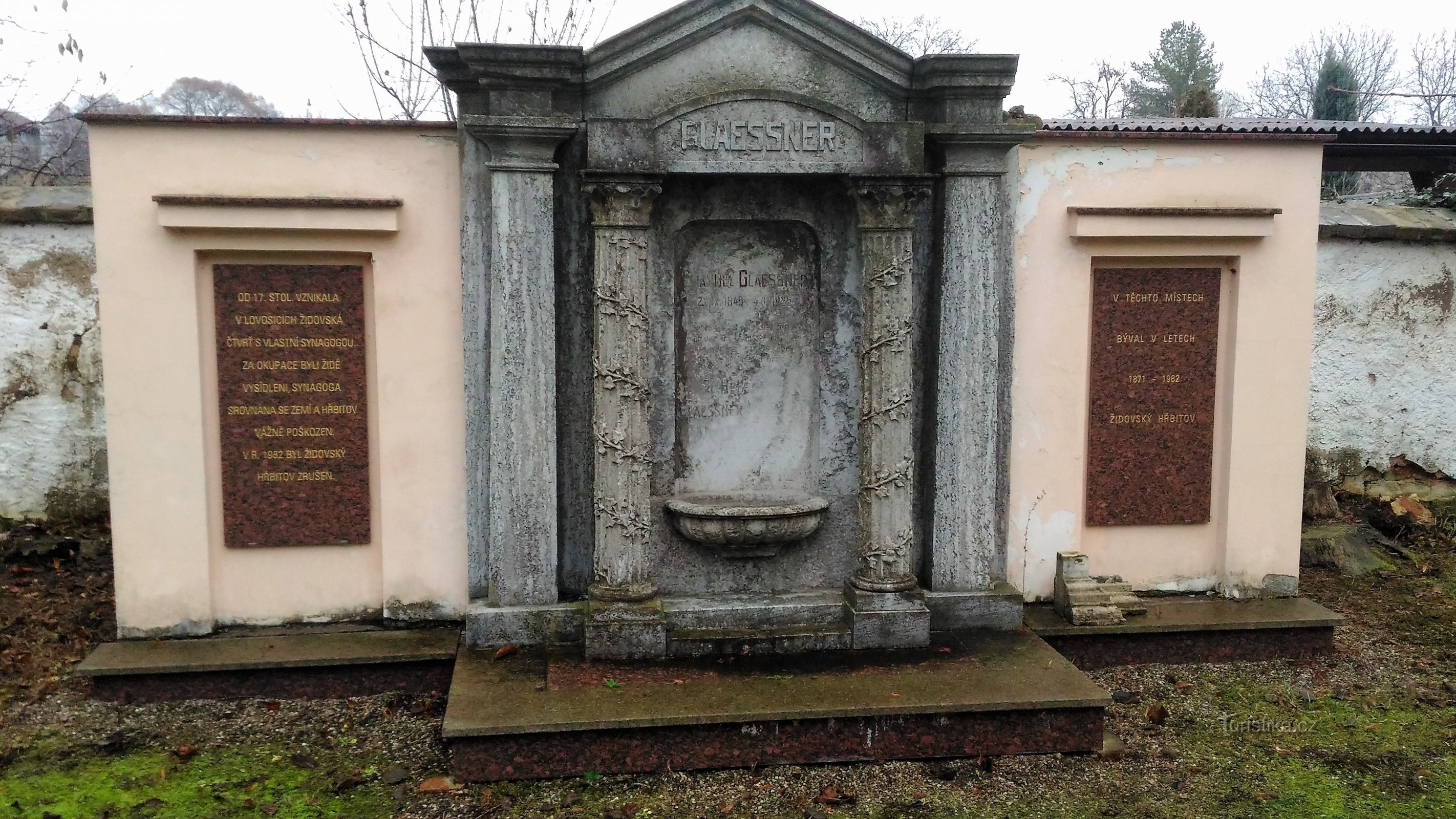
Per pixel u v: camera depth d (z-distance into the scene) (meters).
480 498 5.79
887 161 5.46
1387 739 5.32
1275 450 6.55
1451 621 6.84
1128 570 6.59
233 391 5.77
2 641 6.00
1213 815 4.60
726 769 4.89
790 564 6.04
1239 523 6.58
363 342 5.84
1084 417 6.39
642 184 5.28
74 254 7.50
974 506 5.91
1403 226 8.23
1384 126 9.10
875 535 5.70
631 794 4.69
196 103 21.23
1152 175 6.24
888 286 5.56
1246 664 6.21
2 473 7.55
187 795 4.65
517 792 4.69
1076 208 6.09
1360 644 6.50
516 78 5.27
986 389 5.83
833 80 5.67
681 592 5.97
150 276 5.58
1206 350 6.46
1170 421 6.48
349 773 4.87
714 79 5.57
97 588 6.85
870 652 5.61
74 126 13.70
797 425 6.09
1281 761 5.09
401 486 5.89
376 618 6.03
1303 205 6.40
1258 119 10.19
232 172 5.59
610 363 5.45
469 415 5.73
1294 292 6.46
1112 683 5.96
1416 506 8.30
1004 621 5.98
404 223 5.72
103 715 5.35
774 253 5.96
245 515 5.86
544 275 5.44
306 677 5.56
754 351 6.02
